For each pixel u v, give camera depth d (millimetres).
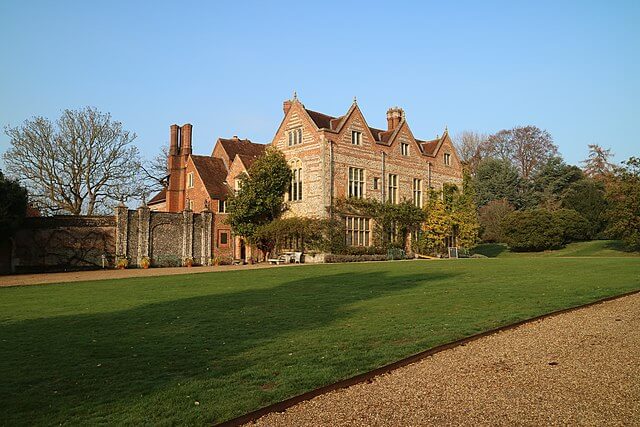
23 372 8664
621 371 7844
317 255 38188
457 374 7965
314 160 39281
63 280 26609
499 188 68875
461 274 23141
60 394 7512
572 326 10984
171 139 51125
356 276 23734
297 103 41062
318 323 12250
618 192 42531
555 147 75938
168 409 6785
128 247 38344
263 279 23688
